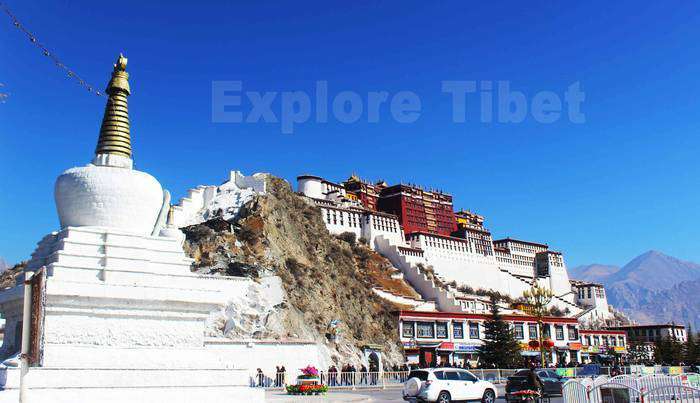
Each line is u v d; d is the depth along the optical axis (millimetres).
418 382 33188
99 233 25734
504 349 71625
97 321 23812
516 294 154875
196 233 67938
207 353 25219
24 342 14836
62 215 26938
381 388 52250
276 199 84750
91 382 22047
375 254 119562
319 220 95750
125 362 23297
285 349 52312
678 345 116500
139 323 24625
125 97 29391
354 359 67750
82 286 23375
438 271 135750
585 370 52812
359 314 78750
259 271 65312
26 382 20750
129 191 26766
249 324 57031
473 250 149000
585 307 170000
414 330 82375
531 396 30578
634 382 32500
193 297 25562
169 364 24109
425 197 158875
